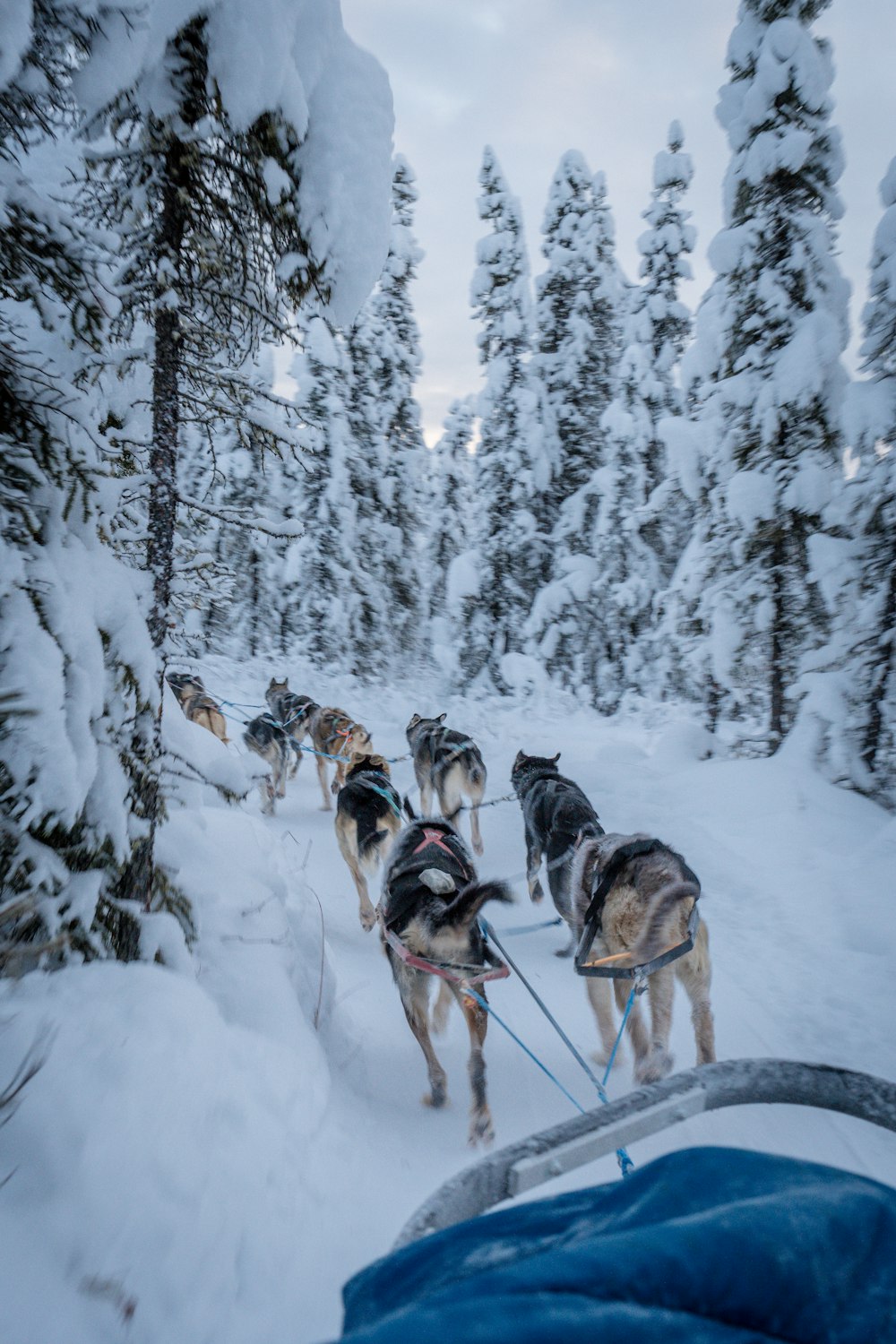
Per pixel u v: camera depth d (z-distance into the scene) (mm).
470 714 20734
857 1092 2258
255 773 9953
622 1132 2074
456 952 4086
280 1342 2271
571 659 23984
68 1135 2385
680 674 16750
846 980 5727
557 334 25734
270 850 6391
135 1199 2352
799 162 11633
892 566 10523
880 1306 1058
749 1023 5176
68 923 3287
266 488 24844
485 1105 3865
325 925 6898
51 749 3176
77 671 3396
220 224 5395
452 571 25047
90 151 4875
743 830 9562
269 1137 2979
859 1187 1300
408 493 27328
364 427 25328
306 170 5102
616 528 23344
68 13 3400
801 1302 1046
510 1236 1396
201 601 6496
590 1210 1444
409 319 27266
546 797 6707
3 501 3344
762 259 12172
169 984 3262
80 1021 2826
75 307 3781
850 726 10609
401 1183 3363
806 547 11688
